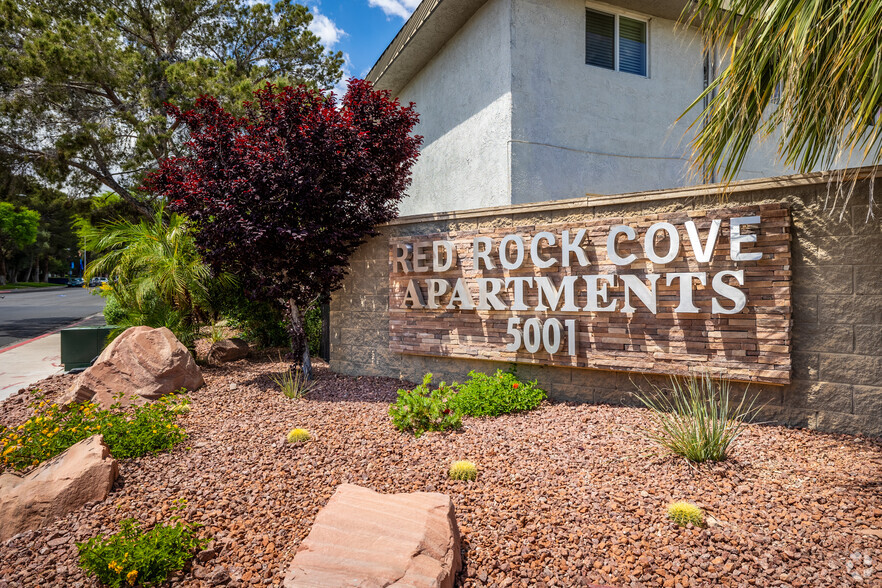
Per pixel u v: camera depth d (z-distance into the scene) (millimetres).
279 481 3941
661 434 4586
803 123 3521
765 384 4992
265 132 6777
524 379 6453
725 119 3738
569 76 9023
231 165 6699
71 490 3590
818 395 4746
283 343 10602
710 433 4078
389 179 7348
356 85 7152
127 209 15922
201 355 9570
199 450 4648
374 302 7805
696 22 10000
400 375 7547
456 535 2953
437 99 11273
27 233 57969
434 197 11453
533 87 8688
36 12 13859
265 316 10055
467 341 6773
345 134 6621
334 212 6855
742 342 4973
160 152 14172
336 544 2676
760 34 3387
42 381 7801
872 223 4484
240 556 3004
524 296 6312
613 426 5004
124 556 2719
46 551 3104
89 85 14531
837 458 4023
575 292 5938
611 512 3336
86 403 5402
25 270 72500
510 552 2965
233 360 9375
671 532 3072
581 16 9133
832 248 4668
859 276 4551
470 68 9797
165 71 13844
